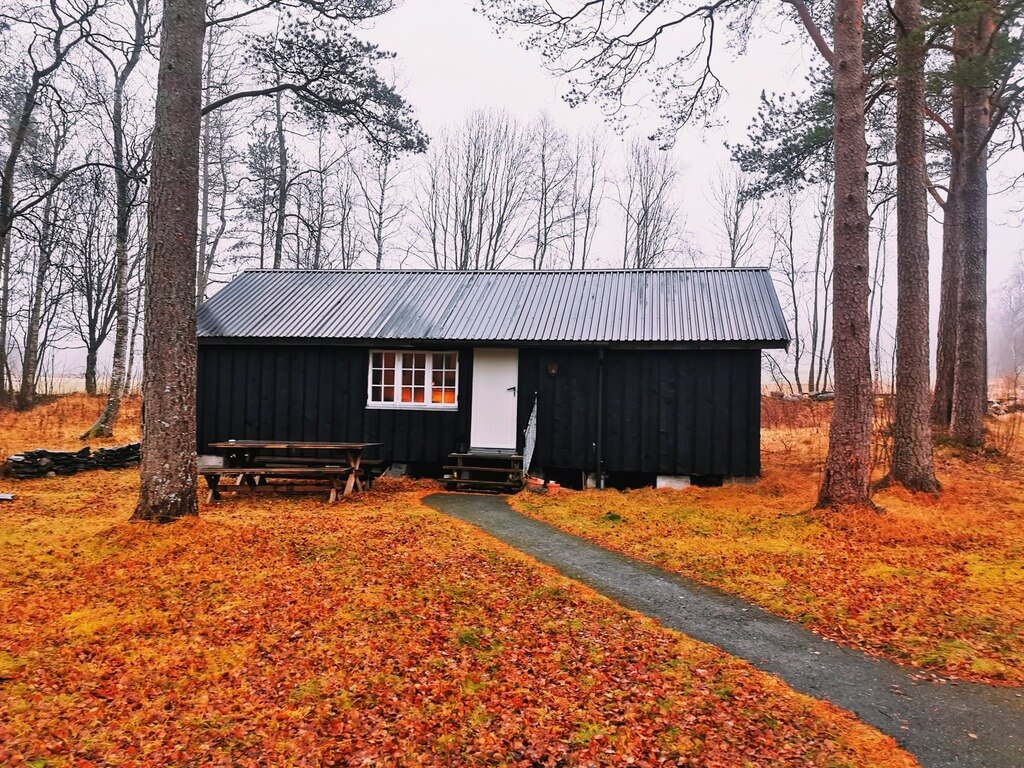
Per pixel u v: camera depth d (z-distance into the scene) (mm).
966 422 13961
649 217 41625
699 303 13516
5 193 16672
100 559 6836
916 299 10344
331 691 4379
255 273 16828
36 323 25609
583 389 13047
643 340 12297
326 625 5410
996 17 10719
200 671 4609
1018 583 6344
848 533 8180
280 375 14055
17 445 15539
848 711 4203
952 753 3727
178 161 8062
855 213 9055
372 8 11492
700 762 3660
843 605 5984
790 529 8602
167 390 7914
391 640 5164
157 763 3537
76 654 4742
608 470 12797
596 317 13430
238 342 13789
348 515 9898
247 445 11438
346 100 11805
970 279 14031
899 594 6152
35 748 3566
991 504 9609
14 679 4316
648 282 14906
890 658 4984
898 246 10547
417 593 6207
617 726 4039
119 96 18141
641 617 5820
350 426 13844
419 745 3818
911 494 9945
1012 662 4801
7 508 9539
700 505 10711
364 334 13352
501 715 4148
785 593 6375
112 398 17391
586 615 5828
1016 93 12617
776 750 3770
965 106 14398
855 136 9109
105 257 29219
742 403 12281
